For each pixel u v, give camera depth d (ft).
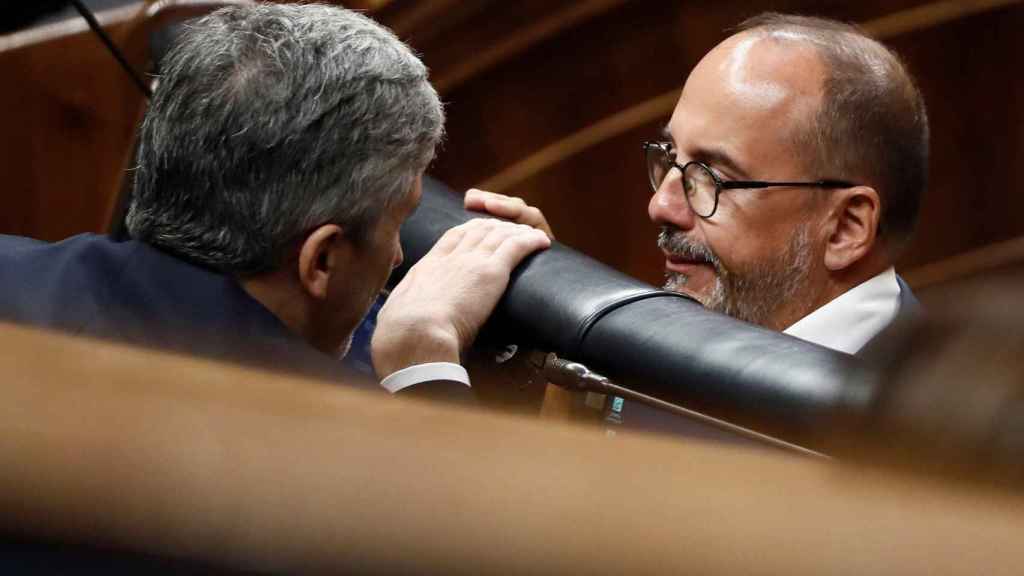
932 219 48.78
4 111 38.96
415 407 2.06
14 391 1.93
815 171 22.49
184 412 1.96
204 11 34.71
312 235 15.98
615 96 45.39
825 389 13.52
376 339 18.11
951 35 46.65
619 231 46.60
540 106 45.52
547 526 1.80
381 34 16.62
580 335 17.02
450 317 18.12
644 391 16.05
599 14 44.01
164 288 15.11
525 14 43.65
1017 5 46.16
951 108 47.57
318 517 1.87
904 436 2.40
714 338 15.42
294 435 1.93
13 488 1.90
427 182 22.24
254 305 15.12
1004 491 1.89
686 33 44.60
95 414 1.94
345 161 15.85
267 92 15.61
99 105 38.70
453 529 1.82
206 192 15.70
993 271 2.78
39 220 39.65
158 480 1.93
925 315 2.60
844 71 22.45
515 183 46.11
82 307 14.65
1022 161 47.67
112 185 39.06
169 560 2.08
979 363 2.41
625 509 1.81
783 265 22.81
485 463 1.87
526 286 18.45
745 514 1.79
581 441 1.94
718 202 22.85
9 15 38.29
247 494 1.90
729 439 14.40
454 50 43.98
